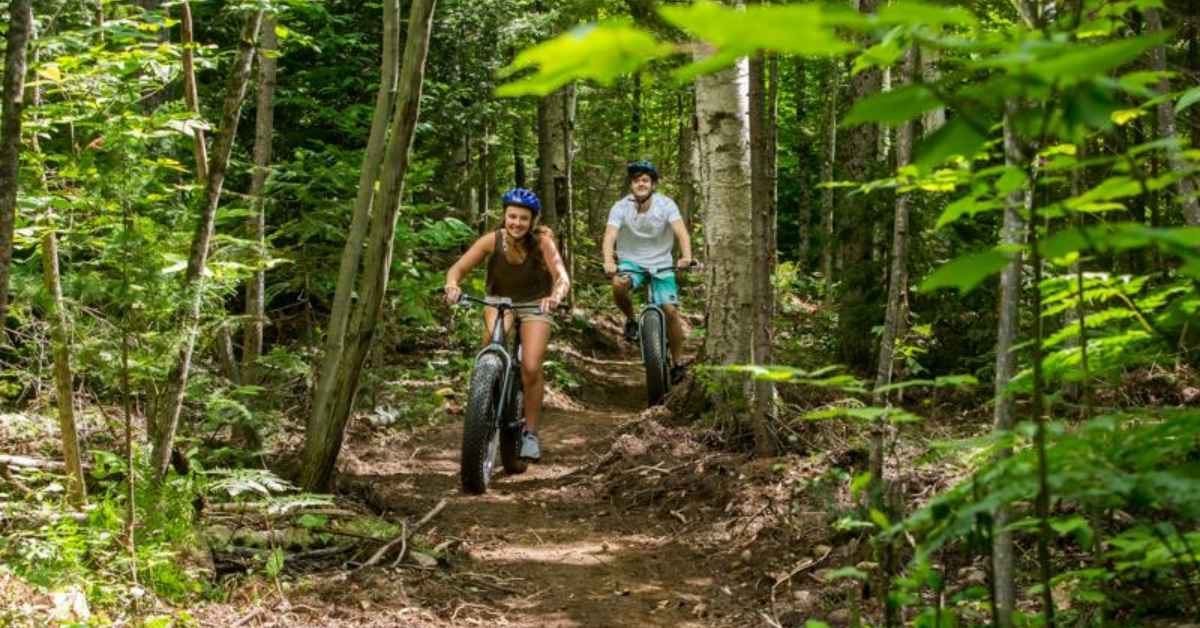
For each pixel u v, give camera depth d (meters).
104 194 4.07
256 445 5.69
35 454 4.96
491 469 6.22
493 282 6.55
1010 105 1.63
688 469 5.84
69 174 4.14
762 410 5.64
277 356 6.00
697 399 6.97
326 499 4.55
